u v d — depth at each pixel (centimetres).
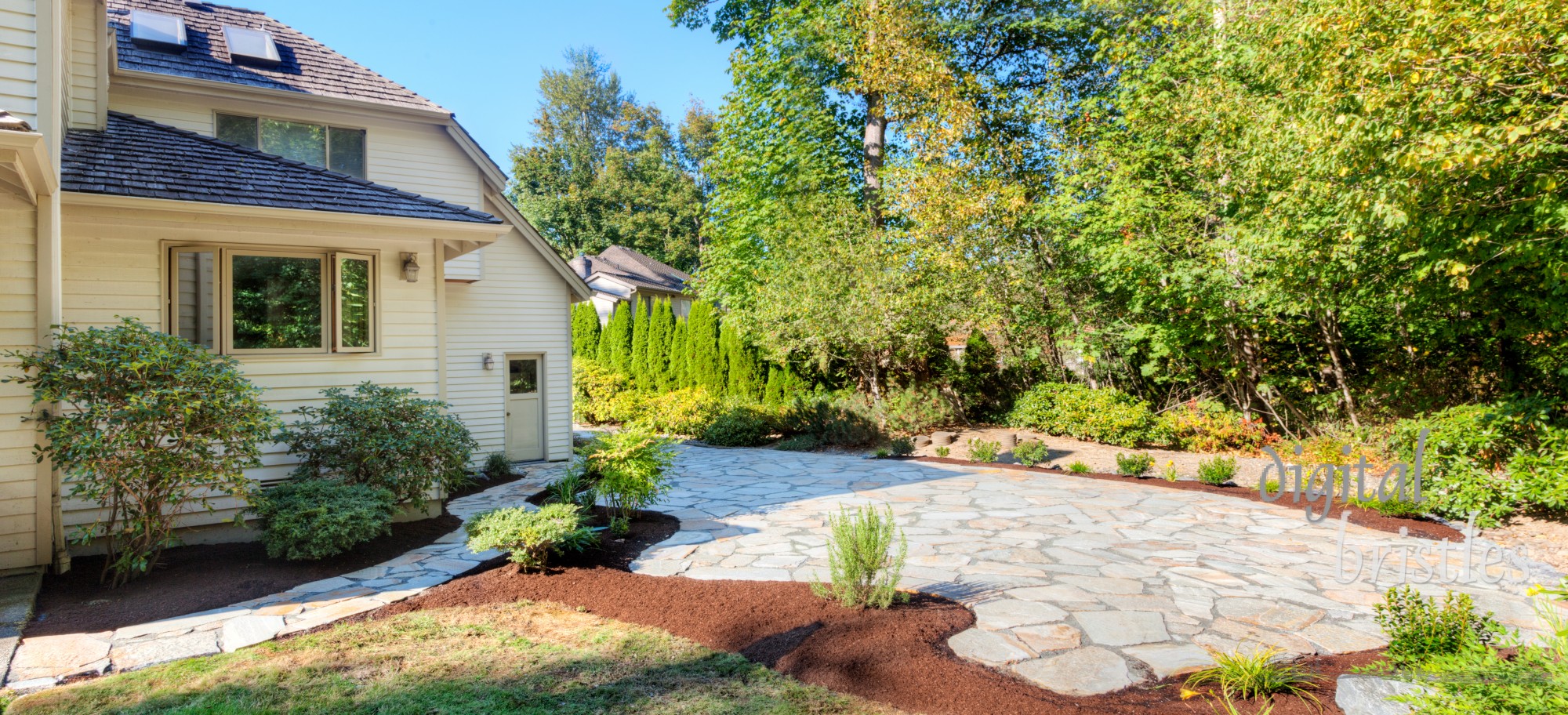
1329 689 389
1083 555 688
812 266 1628
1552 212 663
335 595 572
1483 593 572
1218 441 1312
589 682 409
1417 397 1155
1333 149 736
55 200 605
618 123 5125
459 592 573
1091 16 1692
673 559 675
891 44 1576
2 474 590
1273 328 1317
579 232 4688
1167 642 468
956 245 1529
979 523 827
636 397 2202
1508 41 584
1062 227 1491
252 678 415
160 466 577
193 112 1095
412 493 752
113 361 570
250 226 732
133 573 620
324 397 815
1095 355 1492
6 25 565
